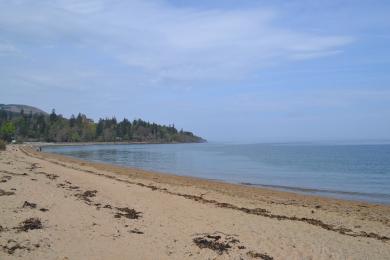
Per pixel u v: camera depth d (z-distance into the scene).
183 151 113.38
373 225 16.64
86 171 36.31
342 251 11.52
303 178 40.19
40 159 51.81
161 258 9.99
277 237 12.80
